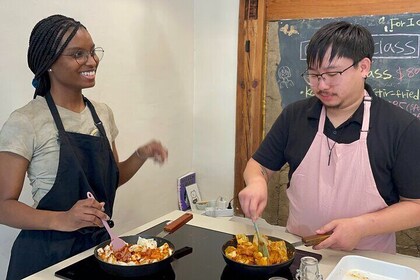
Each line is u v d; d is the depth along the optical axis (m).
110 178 1.45
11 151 1.21
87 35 1.31
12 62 1.67
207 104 2.80
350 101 1.29
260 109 2.59
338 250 1.23
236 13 2.61
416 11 2.13
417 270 1.12
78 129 1.35
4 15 1.61
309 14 2.39
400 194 1.28
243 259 1.08
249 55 2.56
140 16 2.28
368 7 2.24
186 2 2.65
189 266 1.12
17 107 1.71
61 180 1.28
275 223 2.61
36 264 1.26
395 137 1.26
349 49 1.18
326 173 1.36
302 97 2.49
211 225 1.43
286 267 1.07
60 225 1.16
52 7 1.79
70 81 1.30
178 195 2.75
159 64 2.47
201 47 2.75
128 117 2.28
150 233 1.35
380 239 1.34
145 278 1.05
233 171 2.76
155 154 1.54
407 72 2.20
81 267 1.11
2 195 1.21
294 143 1.45
